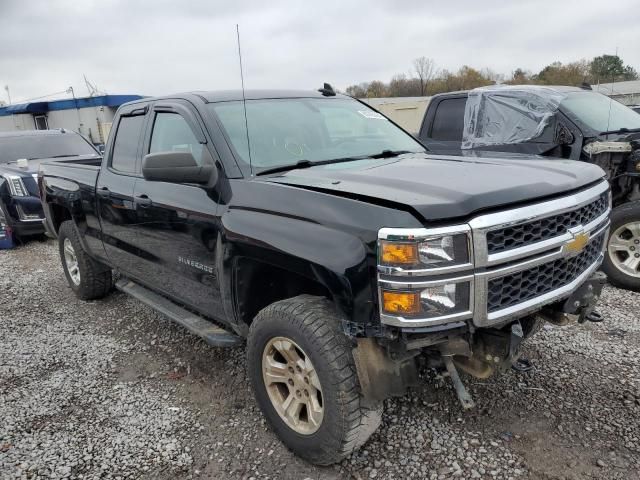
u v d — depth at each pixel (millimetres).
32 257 7727
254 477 2666
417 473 2635
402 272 2135
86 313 5113
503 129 6242
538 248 2375
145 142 3918
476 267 2199
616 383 3355
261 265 2824
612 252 5012
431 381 3434
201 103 3449
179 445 2945
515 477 2574
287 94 3963
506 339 2354
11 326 4848
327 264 2328
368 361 2355
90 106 23500
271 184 2789
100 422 3203
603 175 3057
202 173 3059
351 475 2643
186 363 3924
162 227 3537
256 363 2865
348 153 3578
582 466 2623
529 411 3104
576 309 2779
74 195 4828
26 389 3646
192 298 3529
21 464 2818
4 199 8258
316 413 2596
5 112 26078
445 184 2439
